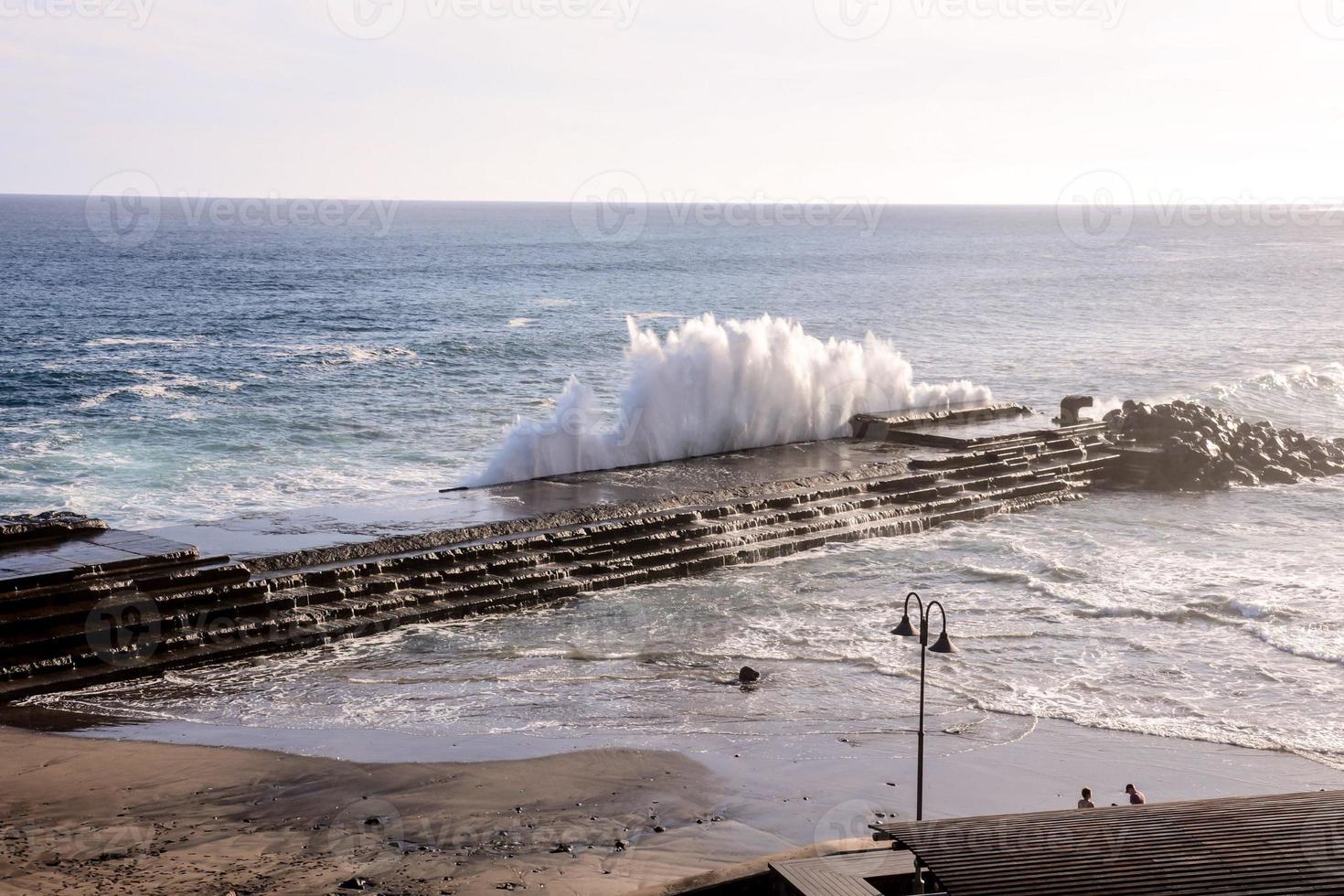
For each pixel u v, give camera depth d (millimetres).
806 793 14680
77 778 14430
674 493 26625
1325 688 18562
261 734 16047
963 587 23594
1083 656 19859
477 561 22172
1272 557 26031
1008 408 37125
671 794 14547
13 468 31906
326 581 20500
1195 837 8859
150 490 30000
